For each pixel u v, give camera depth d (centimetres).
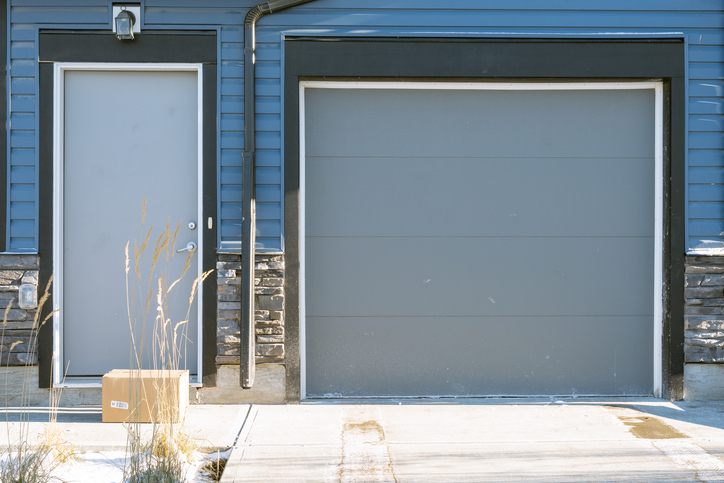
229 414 359
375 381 396
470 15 383
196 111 387
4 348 373
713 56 388
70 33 375
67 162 383
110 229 385
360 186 395
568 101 397
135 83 386
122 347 386
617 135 399
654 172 398
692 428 335
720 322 387
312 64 380
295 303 381
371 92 394
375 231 395
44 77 375
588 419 352
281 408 372
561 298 398
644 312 400
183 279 387
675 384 388
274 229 381
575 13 385
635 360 399
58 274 377
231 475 272
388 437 322
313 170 393
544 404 383
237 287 378
